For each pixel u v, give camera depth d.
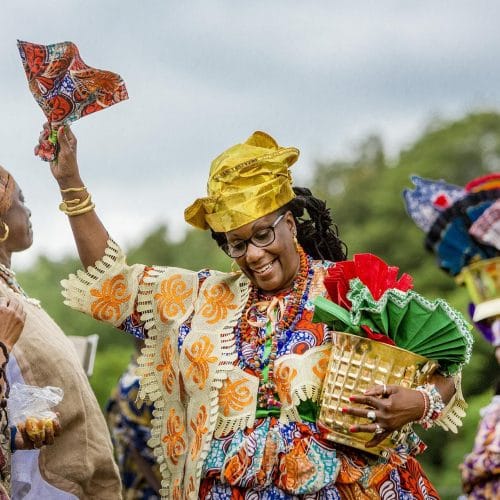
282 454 6.47
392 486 6.60
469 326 6.35
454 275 6.11
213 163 6.80
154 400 6.98
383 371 6.26
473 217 5.97
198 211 6.80
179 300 7.01
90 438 7.52
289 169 6.88
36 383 7.31
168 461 6.91
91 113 7.00
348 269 6.46
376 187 39.69
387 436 6.30
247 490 6.52
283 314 6.70
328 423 6.35
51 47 6.92
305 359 6.55
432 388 6.30
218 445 6.61
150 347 7.02
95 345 9.18
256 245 6.65
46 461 7.38
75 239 7.14
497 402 6.09
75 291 7.10
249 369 6.65
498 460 5.95
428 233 6.09
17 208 7.58
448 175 39.25
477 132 39.62
